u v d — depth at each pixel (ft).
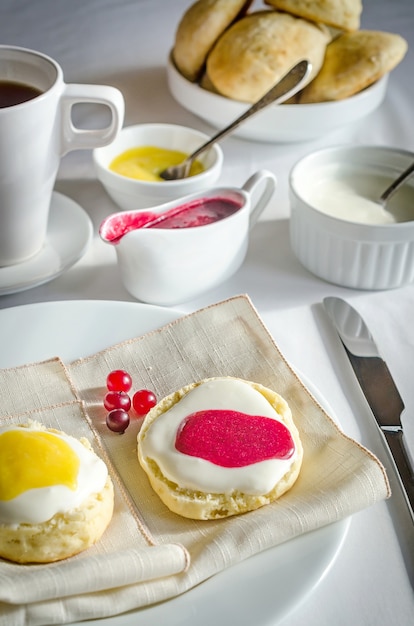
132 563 1.76
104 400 2.10
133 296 2.41
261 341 2.18
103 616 1.75
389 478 2.02
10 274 2.40
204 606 1.77
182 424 1.98
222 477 1.91
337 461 1.95
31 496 1.84
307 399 2.06
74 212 2.57
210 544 1.83
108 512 1.89
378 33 2.86
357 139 2.94
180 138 2.75
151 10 3.53
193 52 2.87
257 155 2.88
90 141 2.37
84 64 3.21
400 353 2.30
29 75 2.36
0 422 2.02
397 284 2.45
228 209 2.41
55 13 3.47
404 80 3.20
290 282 2.49
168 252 2.30
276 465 1.93
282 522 1.85
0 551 1.84
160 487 1.93
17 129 2.20
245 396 2.02
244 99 2.79
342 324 2.33
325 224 2.38
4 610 1.72
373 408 2.13
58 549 1.84
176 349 2.19
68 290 2.45
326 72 2.80
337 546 1.85
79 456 1.91
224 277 2.43
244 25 2.81
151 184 2.52
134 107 3.05
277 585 1.80
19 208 2.33
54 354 2.20
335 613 1.83
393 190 2.49
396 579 1.87
